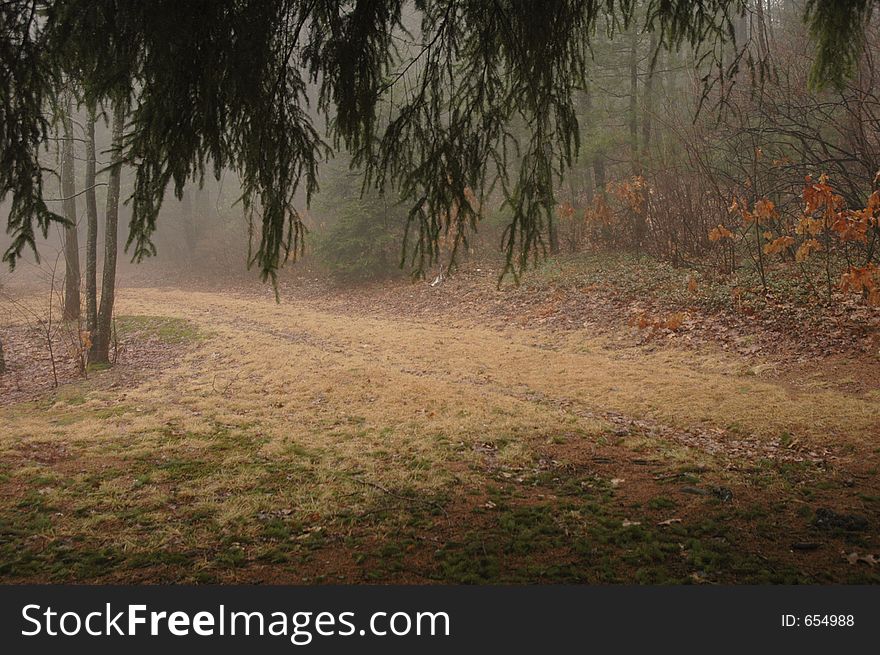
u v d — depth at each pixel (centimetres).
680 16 458
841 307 987
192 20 349
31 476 557
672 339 1092
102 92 376
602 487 512
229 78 371
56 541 405
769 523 409
